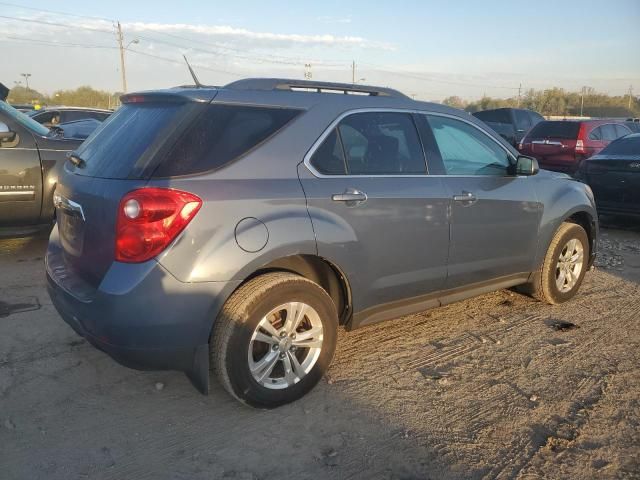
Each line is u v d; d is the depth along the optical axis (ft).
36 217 20.26
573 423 10.68
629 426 10.62
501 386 12.02
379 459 9.52
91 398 11.15
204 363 9.94
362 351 13.57
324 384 11.92
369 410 10.96
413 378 12.28
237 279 9.85
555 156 41.70
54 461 9.21
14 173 19.48
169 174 9.53
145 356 9.50
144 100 11.30
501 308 16.75
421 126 13.12
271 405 10.73
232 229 9.77
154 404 11.02
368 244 11.59
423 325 15.30
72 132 36.65
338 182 11.24
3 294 16.57
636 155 27.61
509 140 56.44
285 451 9.67
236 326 9.93
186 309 9.47
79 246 10.61
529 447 9.92
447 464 9.43
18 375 11.91
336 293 11.92
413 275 12.62
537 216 15.34
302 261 11.36
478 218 13.73
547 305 17.06
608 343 14.34
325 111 11.44
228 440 9.94
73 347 13.26
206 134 10.07
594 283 19.47
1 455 9.30
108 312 9.31
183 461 9.34
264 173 10.38
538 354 13.61
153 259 9.27
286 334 10.68
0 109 19.67
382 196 11.73
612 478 9.15
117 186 9.64
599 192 28.07
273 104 10.97
